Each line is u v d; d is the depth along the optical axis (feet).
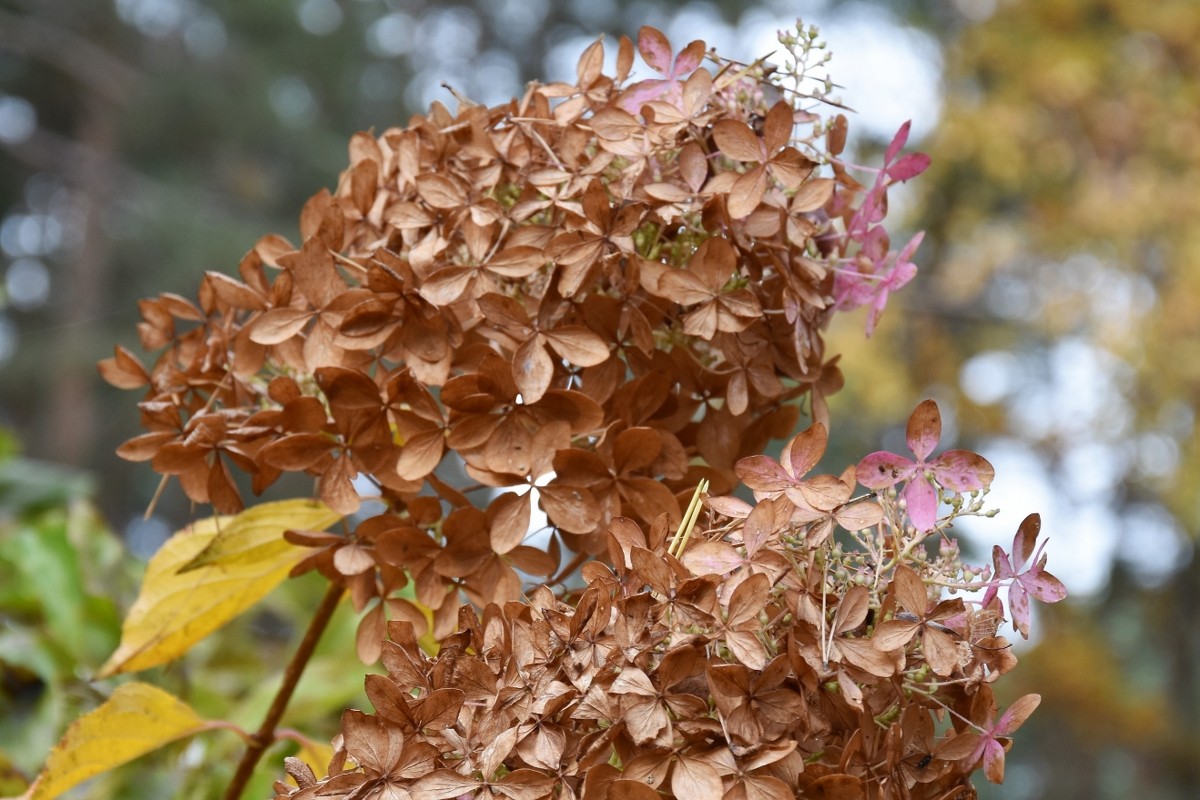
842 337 11.22
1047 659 13.64
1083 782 14.48
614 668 1.75
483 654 1.84
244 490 13.76
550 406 2.00
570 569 2.04
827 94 2.09
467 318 2.05
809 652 1.76
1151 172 11.10
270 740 2.28
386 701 1.77
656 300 2.05
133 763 2.68
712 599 1.76
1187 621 14.01
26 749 2.68
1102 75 11.20
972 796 1.82
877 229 2.15
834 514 1.82
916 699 1.82
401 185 2.18
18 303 21.91
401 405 2.06
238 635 3.42
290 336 2.08
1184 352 10.89
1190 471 11.38
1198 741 13.64
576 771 1.74
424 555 2.03
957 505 1.85
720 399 2.13
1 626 2.84
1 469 3.49
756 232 2.02
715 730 1.73
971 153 11.07
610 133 2.04
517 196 2.15
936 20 12.32
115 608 2.98
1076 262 11.39
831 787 1.73
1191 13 11.16
